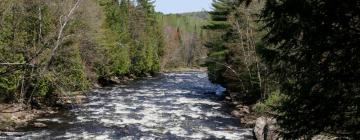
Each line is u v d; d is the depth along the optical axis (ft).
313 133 26.25
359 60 23.04
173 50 399.03
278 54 27.12
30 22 57.72
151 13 306.55
